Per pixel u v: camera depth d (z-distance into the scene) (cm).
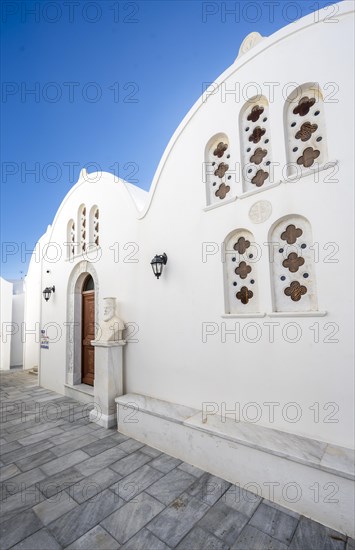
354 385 276
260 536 238
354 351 278
